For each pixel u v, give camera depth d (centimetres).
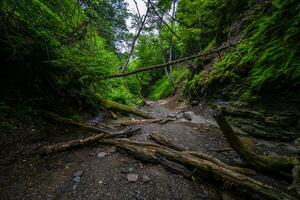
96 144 448
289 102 479
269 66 530
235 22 1059
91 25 532
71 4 466
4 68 480
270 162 350
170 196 297
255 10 853
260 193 281
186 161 360
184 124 710
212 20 1241
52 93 598
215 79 837
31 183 315
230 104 681
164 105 1573
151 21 512
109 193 293
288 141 450
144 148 398
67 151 413
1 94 461
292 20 494
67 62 512
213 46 1264
